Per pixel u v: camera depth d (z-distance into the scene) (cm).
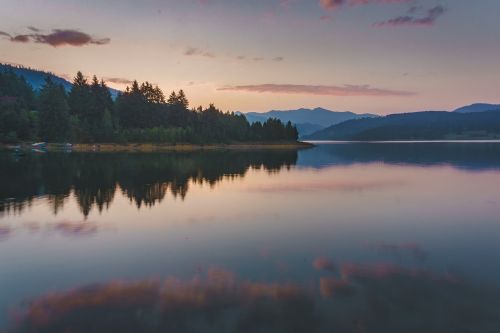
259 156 10769
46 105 13512
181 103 19962
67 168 6066
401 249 1808
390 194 3594
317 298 1242
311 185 4294
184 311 1162
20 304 1227
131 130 15588
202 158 9381
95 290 1330
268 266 1564
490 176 5091
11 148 11919
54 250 1811
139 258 1681
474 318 1101
